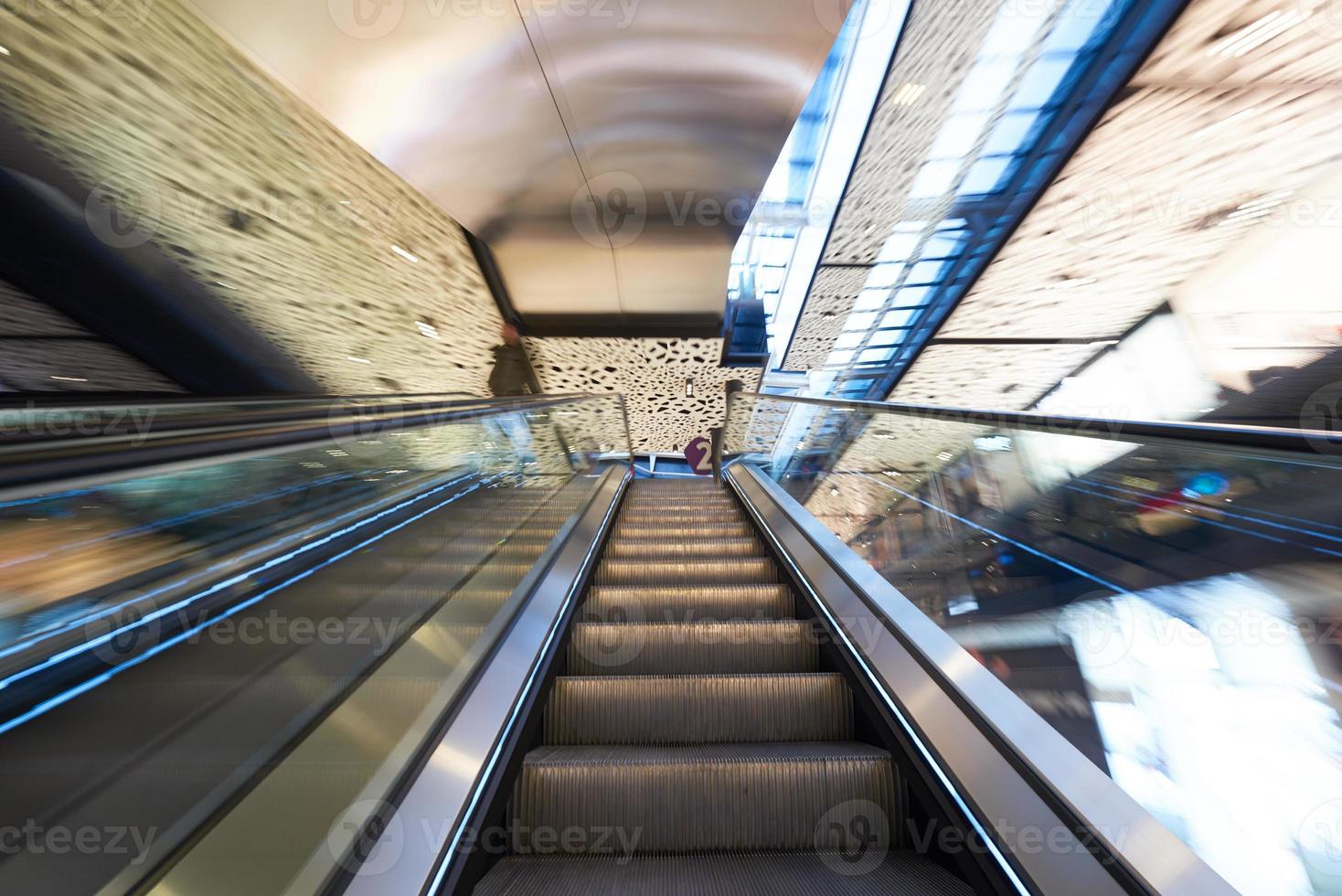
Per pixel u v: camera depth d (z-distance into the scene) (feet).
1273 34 12.91
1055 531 7.39
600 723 7.29
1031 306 24.50
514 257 21.70
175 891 3.36
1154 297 21.12
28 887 3.34
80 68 12.87
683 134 15.60
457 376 29.81
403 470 11.55
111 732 4.27
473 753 5.14
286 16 11.53
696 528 17.08
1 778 3.83
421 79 13.33
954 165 19.72
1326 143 14.60
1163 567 5.86
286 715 4.90
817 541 11.21
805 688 7.46
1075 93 16.22
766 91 14.20
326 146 15.81
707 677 7.52
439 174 16.62
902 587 8.75
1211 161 16.24
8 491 2.68
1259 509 5.32
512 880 5.01
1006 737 4.87
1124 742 4.75
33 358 21.38
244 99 14.02
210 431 4.19
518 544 10.24
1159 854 3.62
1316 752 4.25
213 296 20.99
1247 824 3.95
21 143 14.90
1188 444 4.91
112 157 15.53
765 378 37.65
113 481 3.25
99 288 19.43
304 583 7.04
